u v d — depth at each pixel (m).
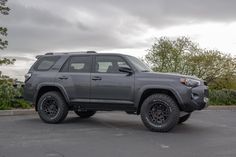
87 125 10.48
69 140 8.16
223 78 21.16
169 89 9.26
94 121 11.35
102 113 13.70
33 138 8.33
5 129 9.53
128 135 8.91
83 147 7.46
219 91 18.53
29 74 11.12
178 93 9.17
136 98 9.59
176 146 7.70
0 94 13.56
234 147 7.66
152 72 9.77
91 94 10.16
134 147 7.54
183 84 9.21
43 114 10.70
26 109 13.28
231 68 21.08
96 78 10.11
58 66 10.78
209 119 12.47
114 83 9.87
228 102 18.09
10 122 10.82
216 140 8.43
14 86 14.64
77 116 12.59
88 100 10.21
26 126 10.08
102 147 7.49
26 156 6.66
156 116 9.42
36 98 10.89
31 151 7.04
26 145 7.55
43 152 6.98
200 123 11.39
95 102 10.12
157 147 7.57
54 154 6.84
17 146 7.45
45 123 10.70
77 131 9.39
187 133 9.37
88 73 10.30
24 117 12.08
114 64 10.12
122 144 7.82
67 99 10.45
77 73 10.44
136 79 9.62
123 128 10.02
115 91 9.85
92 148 7.38
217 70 21.14
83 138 8.43
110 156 6.76
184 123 11.32
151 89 9.50
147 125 9.46
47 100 10.68
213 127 10.56
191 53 22.06
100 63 10.30
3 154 6.78
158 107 9.39
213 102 17.91
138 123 11.05
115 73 10.00
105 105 10.05
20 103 13.79
